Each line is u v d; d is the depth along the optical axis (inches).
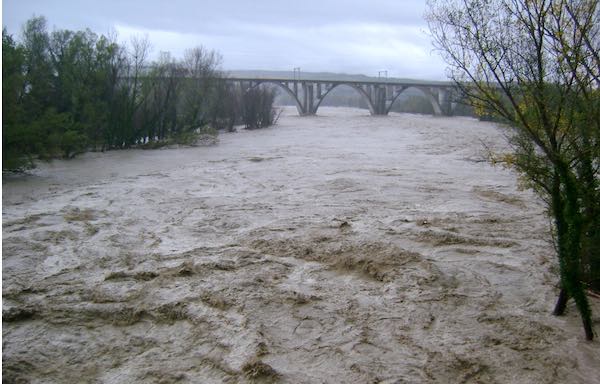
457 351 218.2
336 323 243.9
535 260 327.6
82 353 221.3
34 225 419.2
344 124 2000.5
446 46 266.7
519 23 218.4
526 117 220.4
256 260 327.9
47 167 762.2
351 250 338.3
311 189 581.9
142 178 663.1
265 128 1747.0
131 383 199.6
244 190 579.2
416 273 299.3
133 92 1055.0
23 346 226.2
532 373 202.7
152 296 274.1
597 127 206.8
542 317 248.1
